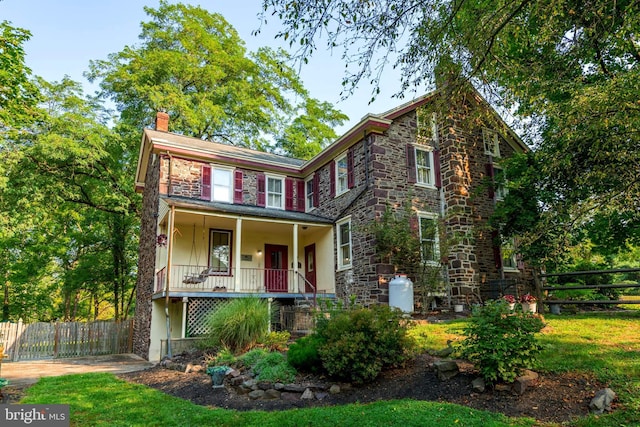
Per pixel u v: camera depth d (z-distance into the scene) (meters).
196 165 14.75
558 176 9.70
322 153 15.19
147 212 15.92
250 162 15.63
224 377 6.60
